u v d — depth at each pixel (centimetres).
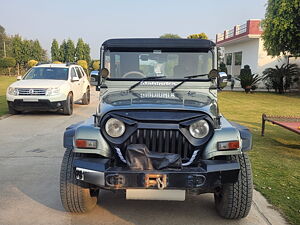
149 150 311
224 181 303
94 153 312
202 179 294
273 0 1672
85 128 319
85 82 1382
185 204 402
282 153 633
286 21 1598
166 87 417
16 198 408
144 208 389
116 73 423
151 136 310
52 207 385
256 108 1356
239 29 2552
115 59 421
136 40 416
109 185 296
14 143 699
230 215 351
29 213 369
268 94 2011
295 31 1628
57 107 1042
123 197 420
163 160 294
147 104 328
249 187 335
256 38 2267
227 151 308
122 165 311
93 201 378
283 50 1741
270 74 2091
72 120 998
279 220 358
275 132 841
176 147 310
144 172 291
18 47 5016
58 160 573
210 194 434
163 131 310
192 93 400
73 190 346
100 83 429
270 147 680
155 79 418
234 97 1816
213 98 397
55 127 883
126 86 420
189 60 416
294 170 528
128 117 312
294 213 373
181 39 414
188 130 309
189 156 311
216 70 408
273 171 521
